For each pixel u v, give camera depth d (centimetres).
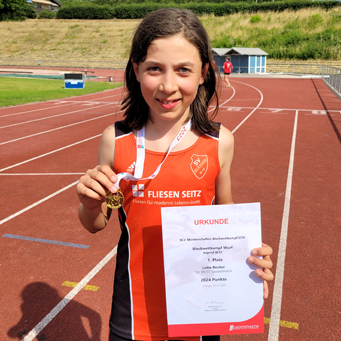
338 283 328
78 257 375
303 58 3953
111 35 5638
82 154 805
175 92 113
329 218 466
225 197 146
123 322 134
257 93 2050
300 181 612
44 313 290
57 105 1631
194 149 127
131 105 130
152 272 130
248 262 124
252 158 755
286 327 274
